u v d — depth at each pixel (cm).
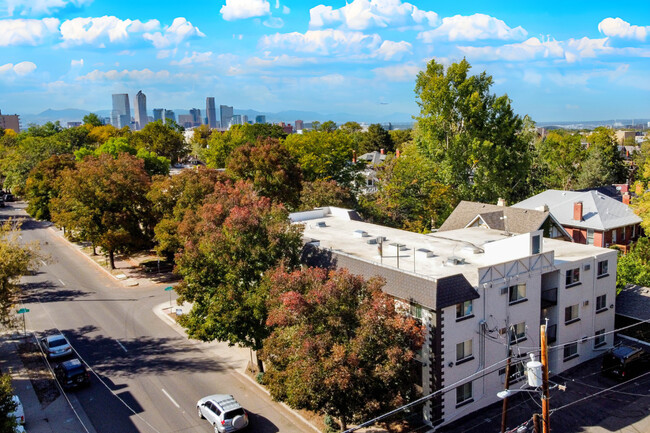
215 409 3028
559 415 3192
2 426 2422
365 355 2688
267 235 3581
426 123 7356
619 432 2988
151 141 16675
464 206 5872
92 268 6856
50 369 3934
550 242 4512
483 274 3192
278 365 2878
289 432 3036
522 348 3478
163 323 4869
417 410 3172
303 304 2691
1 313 4038
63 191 6581
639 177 9894
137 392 3559
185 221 4800
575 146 11856
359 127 19838
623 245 6322
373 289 2823
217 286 3512
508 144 7494
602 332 4053
